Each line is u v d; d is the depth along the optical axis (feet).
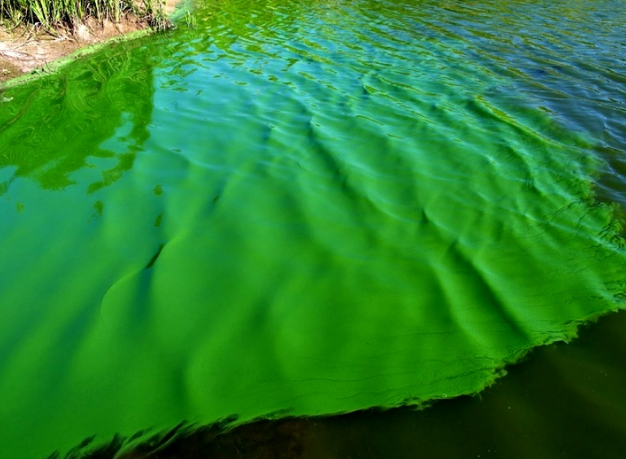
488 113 18.89
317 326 9.75
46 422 7.90
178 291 10.40
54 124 17.38
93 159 15.24
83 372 8.70
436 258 11.55
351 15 31.94
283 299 10.32
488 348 9.30
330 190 14.08
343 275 11.00
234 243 11.84
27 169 14.62
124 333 9.45
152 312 9.89
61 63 22.47
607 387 8.55
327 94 20.29
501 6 35.01
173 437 7.71
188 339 9.37
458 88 21.21
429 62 24.12
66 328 9.49
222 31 28.27
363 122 17.98
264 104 19.27
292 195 13.73
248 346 9.29
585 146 16.78
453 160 15.74
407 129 17.66
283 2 34.78
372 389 8.54
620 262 11.46
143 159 15.26
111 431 7.81
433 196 13.92
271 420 7.98
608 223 12.89
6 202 13.06
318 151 15.99
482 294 10.53
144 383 8.56
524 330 9.66
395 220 12.89
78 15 24.79
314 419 8.02
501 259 11.57
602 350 9.25
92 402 8.23
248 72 22.39
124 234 11.98
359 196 13.78
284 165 15.17
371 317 9.96
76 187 13.80
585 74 22.89
